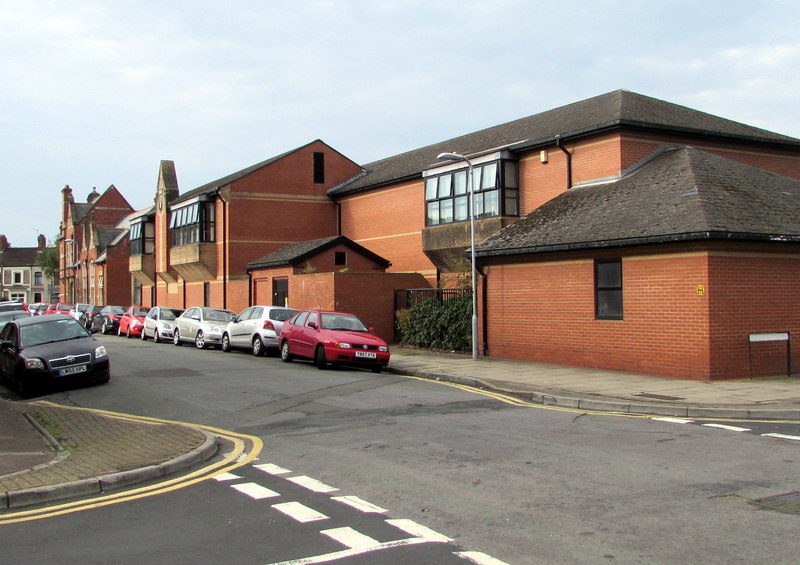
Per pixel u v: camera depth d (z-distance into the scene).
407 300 26.67
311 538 5.37
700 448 8.43
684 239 14.52
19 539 5.53
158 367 18.42
